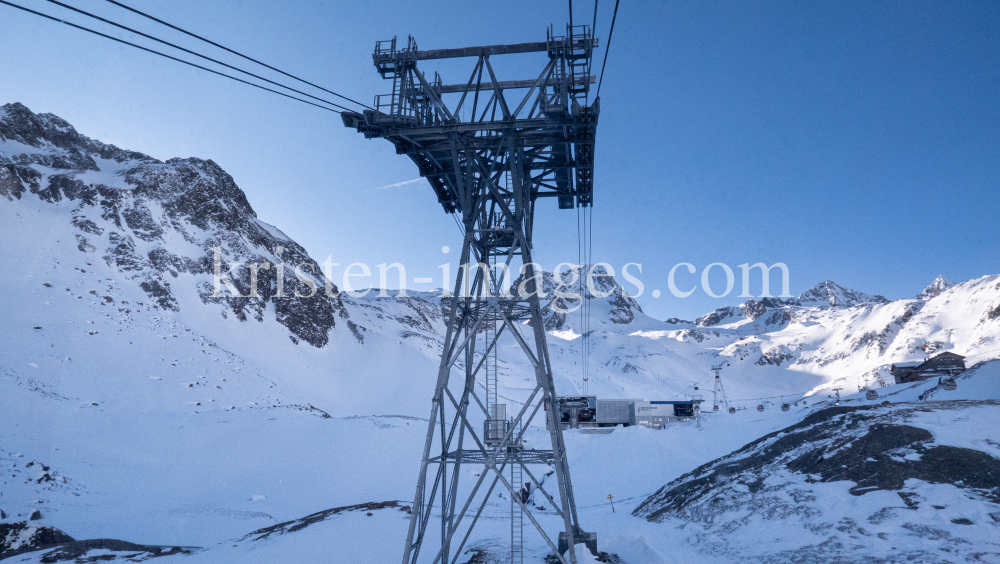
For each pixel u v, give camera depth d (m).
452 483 20.30
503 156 20.86
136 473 61.84
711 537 25.86
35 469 54.59
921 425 30.64
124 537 41.16
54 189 166.62
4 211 141.12
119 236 161.75
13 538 33.69
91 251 148.75
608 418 100.75
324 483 60.09
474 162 20.20
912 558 18.77
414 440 76.44
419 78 19.17
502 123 18.50
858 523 22.42
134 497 54.09
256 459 68.00
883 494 24.59
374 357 193.25
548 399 18.95
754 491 29.38
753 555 22.45
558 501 47.66
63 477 55.50
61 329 109.44
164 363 114.44
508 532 30.16
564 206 25.42
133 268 153.25
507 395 161.50
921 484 24.52
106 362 104.88
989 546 18.52
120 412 86.06
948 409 34.06
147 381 103.81
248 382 125.94
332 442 73.38
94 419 79.44
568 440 71.94
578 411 103.88
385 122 18.42
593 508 43.69
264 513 49.94
